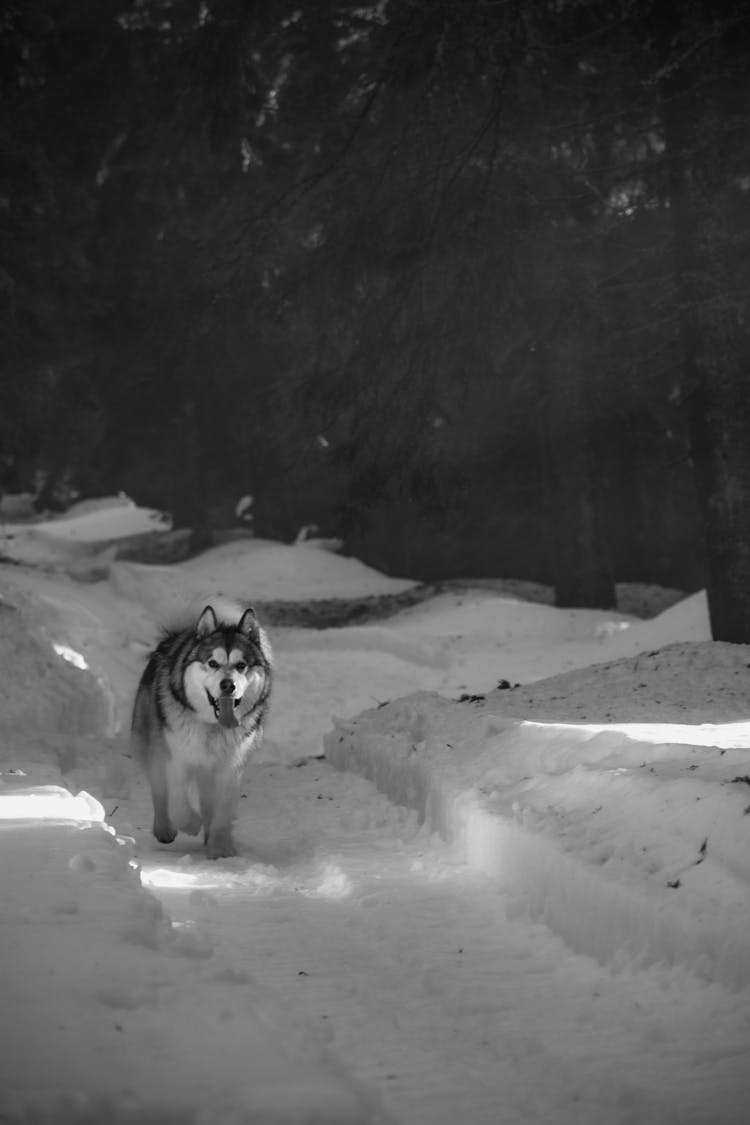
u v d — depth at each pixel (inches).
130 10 1175.6
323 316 864.9
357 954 233.5
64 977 169.8
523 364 1087.0
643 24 758.5
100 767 505.0
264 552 1414.9
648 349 898.7
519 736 382.6
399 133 829.2
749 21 704.4
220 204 1198.9
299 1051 153.6
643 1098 153.6
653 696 488.7
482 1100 154.7
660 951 210.1
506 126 783.1
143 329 1181.1
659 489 1378.0
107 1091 132.2
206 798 364.2
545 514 1290.6
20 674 642.2
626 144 815.7
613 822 259.1
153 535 1728.6
